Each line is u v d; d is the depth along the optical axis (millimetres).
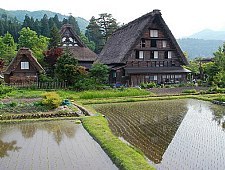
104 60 47031
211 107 22734
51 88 33844
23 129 15125
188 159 9664
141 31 41125
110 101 26344
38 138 13133
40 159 10070
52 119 17406
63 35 53750
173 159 9688
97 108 22828
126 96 30000
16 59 39250
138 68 42281
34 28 79375
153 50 43531
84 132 14164
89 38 87875
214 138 12648
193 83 40156
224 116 18562
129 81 40469
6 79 39781
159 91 33938
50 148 11453
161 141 12195
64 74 33625
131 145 11578
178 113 19906
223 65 38844
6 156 10484
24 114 18484
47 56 44406
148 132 14016
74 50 52812
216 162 9344
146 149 10969
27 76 39219
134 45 40938
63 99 24656
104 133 13359
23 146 11805
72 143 12164
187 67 50094
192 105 24062
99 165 9344
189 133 13680
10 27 86500
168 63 44469
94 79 34344
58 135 13633
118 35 50281
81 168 9078
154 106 23703
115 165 9328
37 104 20922
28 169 9086
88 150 11102
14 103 20953
